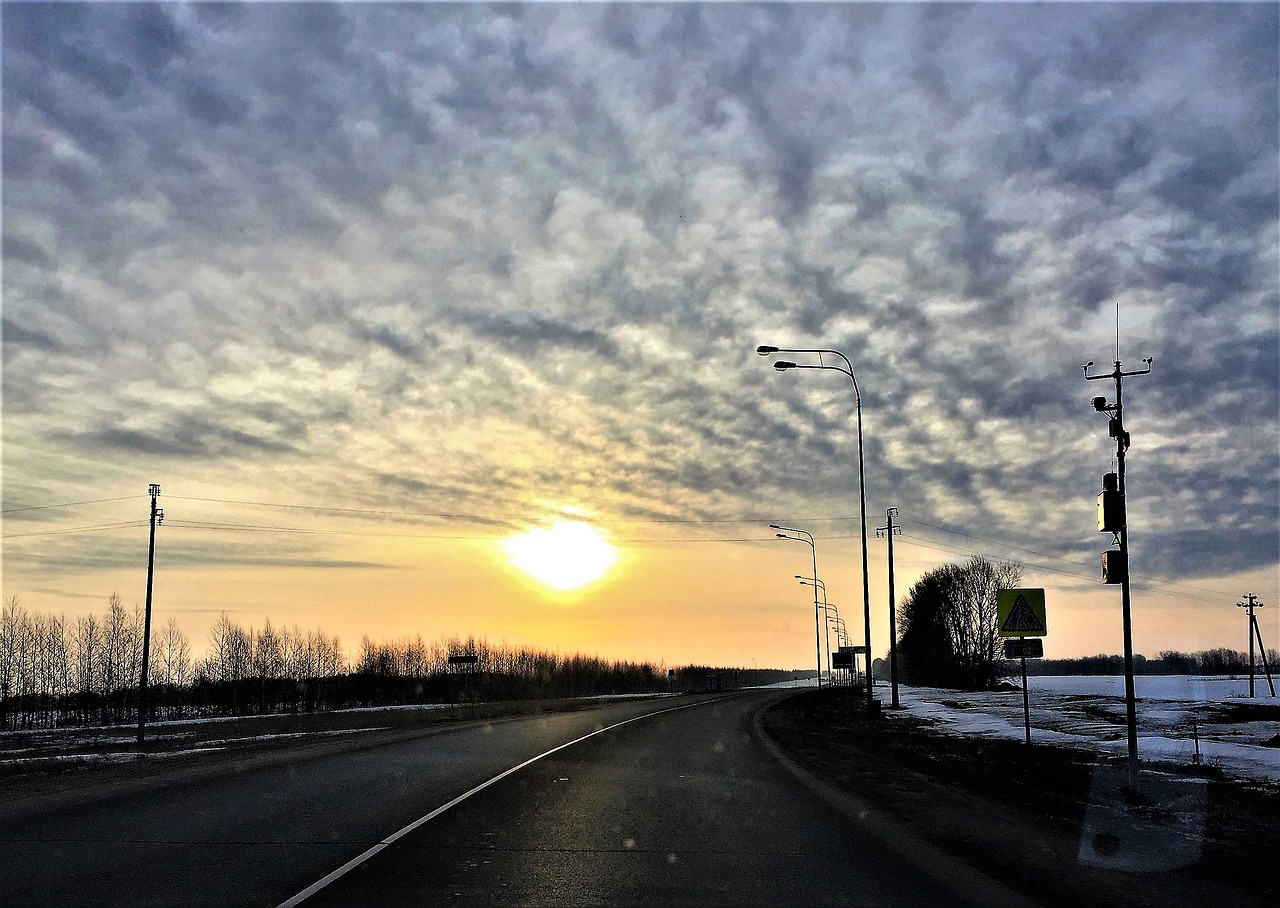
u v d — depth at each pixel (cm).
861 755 2409
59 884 855
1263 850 1089
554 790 1599
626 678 13588
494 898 825
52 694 7319
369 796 1491
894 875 941
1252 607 8112
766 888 880
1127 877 940
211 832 1141
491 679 10181
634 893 853
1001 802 1503
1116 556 1764
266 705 8238
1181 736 3300
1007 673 12262
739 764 2125
